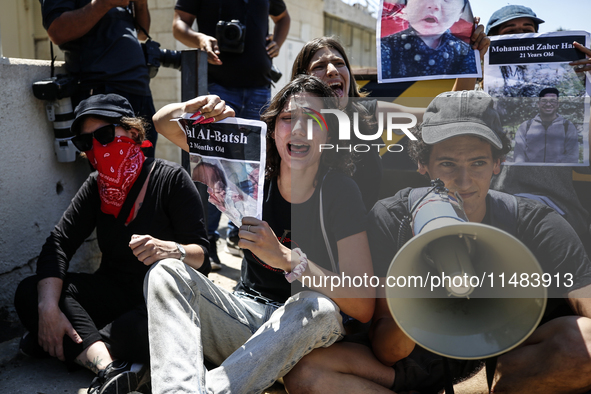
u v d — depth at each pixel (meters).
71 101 3.16
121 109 2.29
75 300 2.23
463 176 1.71
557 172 1.71
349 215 1.80
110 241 2.35
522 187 1.73
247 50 3.79
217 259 3.80
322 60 2.58
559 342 1.78
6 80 2.77
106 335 2.09
